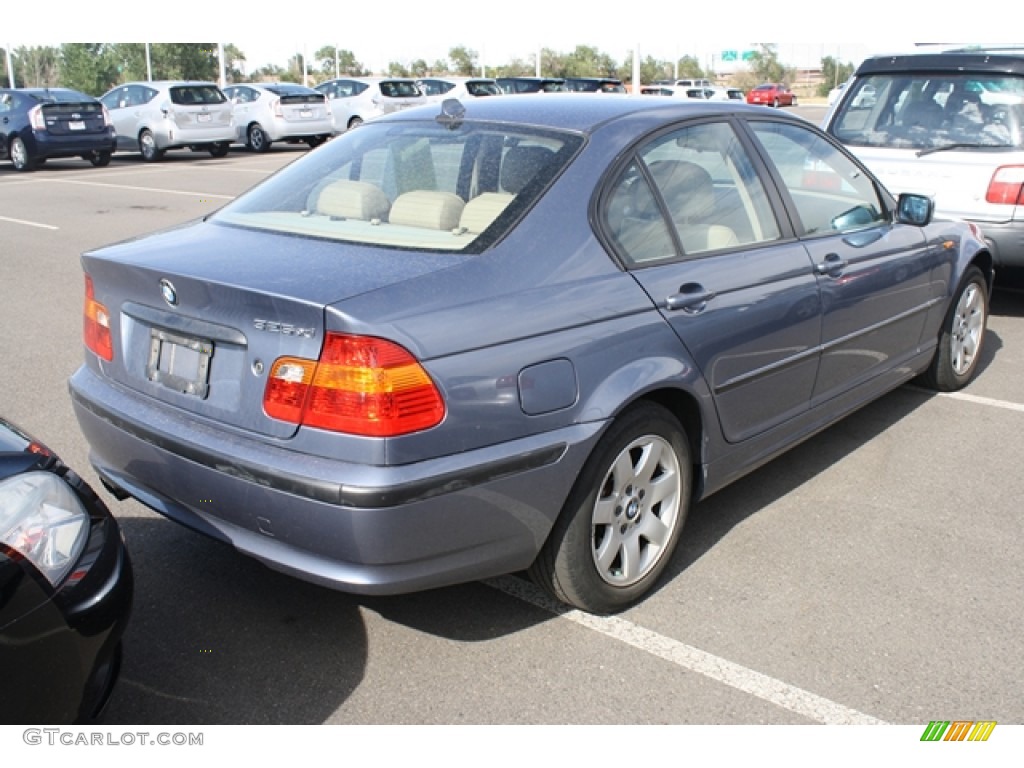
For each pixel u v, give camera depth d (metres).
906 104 7.14
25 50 49.44
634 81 26.39
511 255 2.91
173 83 20.66
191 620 3.21
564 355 2.88
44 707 2.22
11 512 2.27
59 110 18.31
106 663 2.46
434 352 2.61
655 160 3.42
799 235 3.94
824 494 4.21
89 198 13.96
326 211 3.33
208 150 22.28
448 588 3.43
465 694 2.86
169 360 2.96
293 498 2.61
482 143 3.37
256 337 2.71
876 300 4.35
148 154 20.62
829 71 77.88
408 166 3.41
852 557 3.66
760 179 3.84
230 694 2.84
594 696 2.85
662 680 2.93
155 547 3.67
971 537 3.82
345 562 2.65
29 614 2.18
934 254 4.89
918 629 3.19
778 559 3.64
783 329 3.71
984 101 6.81
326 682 2.91
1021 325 7.05
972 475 4.41
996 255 6.73
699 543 3.76
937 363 5.37
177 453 2.85
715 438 3.50
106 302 3.19
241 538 2.83
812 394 4.06
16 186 15.71
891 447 4.74
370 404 2.53
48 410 5.20
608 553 3.16
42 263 9.30
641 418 3.14
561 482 2.90
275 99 22.75
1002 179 6.59
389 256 2.88
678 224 3.41
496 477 2.73
